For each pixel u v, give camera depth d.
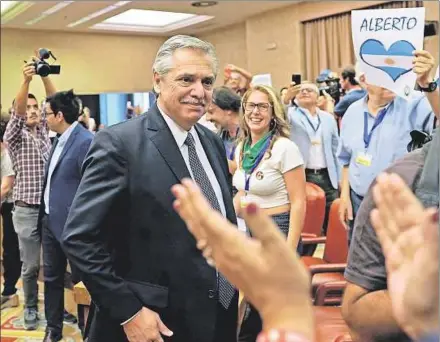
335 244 2.79
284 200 2.32
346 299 0.78
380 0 6.64
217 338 1.45
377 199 0.54
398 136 2.58
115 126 1.46
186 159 1.49
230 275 0.48
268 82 3.95
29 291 3.56
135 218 1.40
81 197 1.40
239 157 2.48
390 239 0.52
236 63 9.34
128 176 1.39
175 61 1.42
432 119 2.45
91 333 1.51
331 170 4.23
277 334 0.45
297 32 7.88
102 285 1.37
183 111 1.43
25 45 9.08
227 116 3.03
